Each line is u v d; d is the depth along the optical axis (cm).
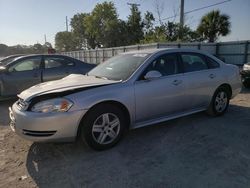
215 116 545
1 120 576
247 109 611
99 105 375
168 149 390
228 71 552
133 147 400
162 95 437
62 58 803
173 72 462
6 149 409
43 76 760
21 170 341
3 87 719
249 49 1773
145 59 441
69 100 354
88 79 430
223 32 2884
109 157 368
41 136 352
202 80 497
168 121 521
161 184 297
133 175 319
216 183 295
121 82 402
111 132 392
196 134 447
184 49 497
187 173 319
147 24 3503
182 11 2277
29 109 361
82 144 412
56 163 357
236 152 372
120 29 4772
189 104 486
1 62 920
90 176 320
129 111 402
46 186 302
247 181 298
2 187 302
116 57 514
